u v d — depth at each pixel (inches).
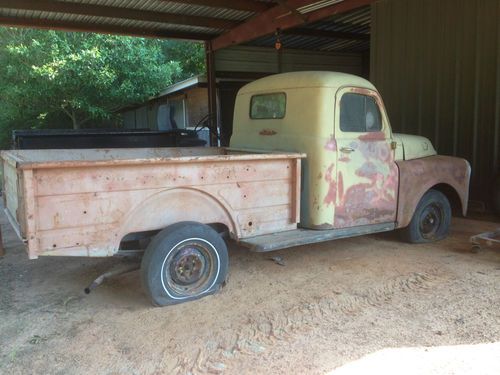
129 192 145.3
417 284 175.2
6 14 371.6
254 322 144.4
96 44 617.9
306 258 207.5
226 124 534.6
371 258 207.2
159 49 706.8
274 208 176.2
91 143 328.8
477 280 178.7
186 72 859.4
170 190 152.4
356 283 176.4
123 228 145.7
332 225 186.9
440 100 319.6
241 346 130.3
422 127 331.6
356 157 191.9
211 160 157.3
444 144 319.9
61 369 119.4
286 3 350.0
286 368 119.3
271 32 391.9
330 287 172.4
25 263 206.7
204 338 134.9
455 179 234.8
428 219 231.1
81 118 724.0
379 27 354.3
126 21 408.5
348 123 190.4
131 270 167.3
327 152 182.4
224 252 163.0
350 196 191.3
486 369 117.3
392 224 208.4
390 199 206.4
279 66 535.5
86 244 140.0
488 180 298.8
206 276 162.2
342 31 491.8
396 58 343.6
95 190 139.8
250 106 214.4
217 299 161.3
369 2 313.1
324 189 183.0
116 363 122.0
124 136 339.9
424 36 324.8
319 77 186.4
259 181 170.9
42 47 595.5
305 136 185.9
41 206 132.3
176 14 398.3
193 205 158.2
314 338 134.4
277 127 198.4
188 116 650.2
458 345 129.6
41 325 143.8
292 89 191.6
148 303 159.0
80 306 157.8
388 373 116.1
